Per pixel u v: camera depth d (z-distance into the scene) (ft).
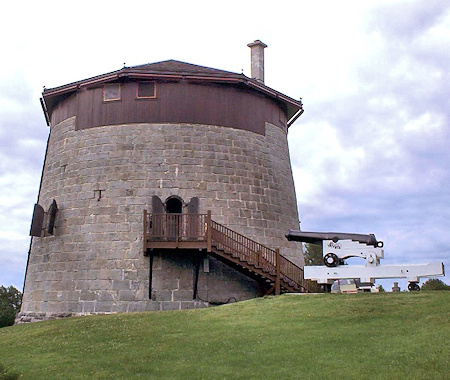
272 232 93.35
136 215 86.58
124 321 64.59
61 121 99.76
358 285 75.66
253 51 109.19
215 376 40.42
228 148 92.84
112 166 89.92
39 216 92.68
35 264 92.94
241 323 57.16
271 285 83.61
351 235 70.03
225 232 88.02
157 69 92.94
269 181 96.27
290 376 39.24
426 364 39.19
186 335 53.88
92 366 45.57
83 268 85.97
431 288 101.86
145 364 44.93
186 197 87.97
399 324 50.42
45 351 52.65
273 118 101.96
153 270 83.82
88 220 88.12
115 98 93.15
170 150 90.12
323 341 46.93
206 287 84.53
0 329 73.10
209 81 93.56
